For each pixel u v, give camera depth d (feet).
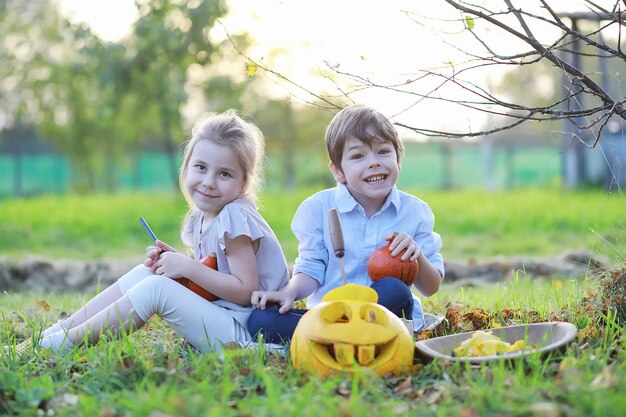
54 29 74.18
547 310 14.15
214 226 12.14
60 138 72.84
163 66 47.73
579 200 47.91
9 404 9.20
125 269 27.78
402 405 8.68
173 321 11.44
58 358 10.85
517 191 61.62
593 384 8.55
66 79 65.31
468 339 10.84
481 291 19.20
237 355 10.59
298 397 8.61
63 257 32.89
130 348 10.85
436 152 93.20
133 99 55.83
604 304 12.76
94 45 47.24
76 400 9.29
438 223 40.55
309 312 10.09
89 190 77.92
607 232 29.07
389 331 9.76
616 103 11.66
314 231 12.77
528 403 8.32
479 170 94.43
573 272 24.12
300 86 12.24
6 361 11.09
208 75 50.29
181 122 51.08
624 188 49.60
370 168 12.11
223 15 44.42
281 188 81.76
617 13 11.90
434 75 11.57
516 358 9.56
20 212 49.03
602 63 33.91
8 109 80.38
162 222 43.04
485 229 38.37
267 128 83.35
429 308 15.29
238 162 12.21
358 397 8.61
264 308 11.62
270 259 12.34
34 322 14.10
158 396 8.61
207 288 11.61
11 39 76.18
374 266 11.50
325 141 12.76
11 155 81.10
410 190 68.90
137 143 76.59
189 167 12.37
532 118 11.77
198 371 9.86
